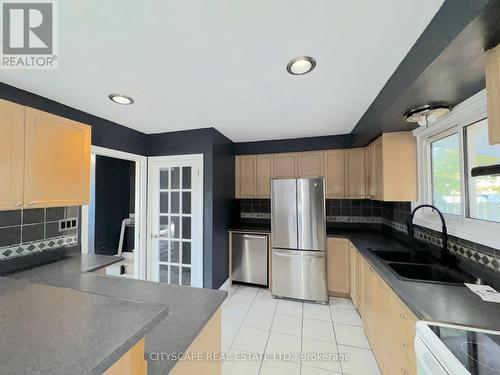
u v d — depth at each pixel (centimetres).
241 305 282
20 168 147
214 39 118
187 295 126
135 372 64
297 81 166
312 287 287
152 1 93
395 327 142
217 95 191
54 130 168
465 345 86
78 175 185
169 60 138
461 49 100
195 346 98
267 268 325
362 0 94
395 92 154
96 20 104
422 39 116
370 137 267
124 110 224
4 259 166
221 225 317
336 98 198
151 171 315
